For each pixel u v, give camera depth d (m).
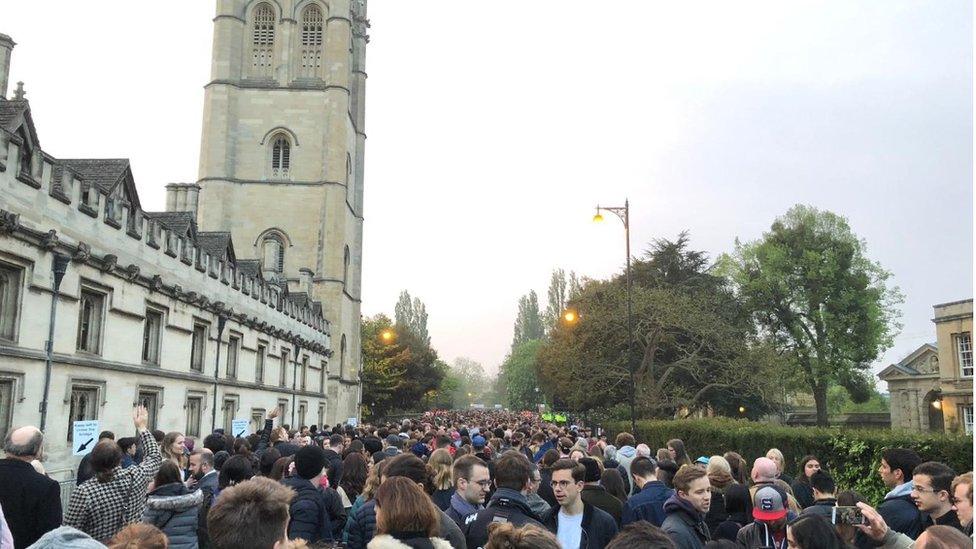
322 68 64.12
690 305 46.19
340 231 61.19
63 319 18.97
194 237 29.92
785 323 65.94
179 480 8.51
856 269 65.38
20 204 16.80
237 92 62.62
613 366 49.91
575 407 60.72
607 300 51.62
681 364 46.00
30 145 17.34
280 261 60.50
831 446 18.47
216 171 60.69
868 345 63.66
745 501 8.43
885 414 69.19
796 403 89.06
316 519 7.74
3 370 16.39
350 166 67.69
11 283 17.06
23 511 7.00
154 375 24.39
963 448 15.16
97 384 20.73
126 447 12.54
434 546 5.27
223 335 31.53
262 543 4.19
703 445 27.45
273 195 61.38
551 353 66.69
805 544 4.98
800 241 65.62
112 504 7.97
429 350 102.12
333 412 57.19
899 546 6.11
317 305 55.19
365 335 91.38
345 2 64.06
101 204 20.88
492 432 25.41
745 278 67.25
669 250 60.97
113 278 21.64
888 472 8.63
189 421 28.34
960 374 47.62
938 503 6.97
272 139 62.53
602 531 7.24
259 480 4.54
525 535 4.35
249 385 34.97
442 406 156.25
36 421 17.72
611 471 10.57
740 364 45.25
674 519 7.00
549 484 10.73
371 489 7.89
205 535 10.09
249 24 64.25
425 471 7.33
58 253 18.38
